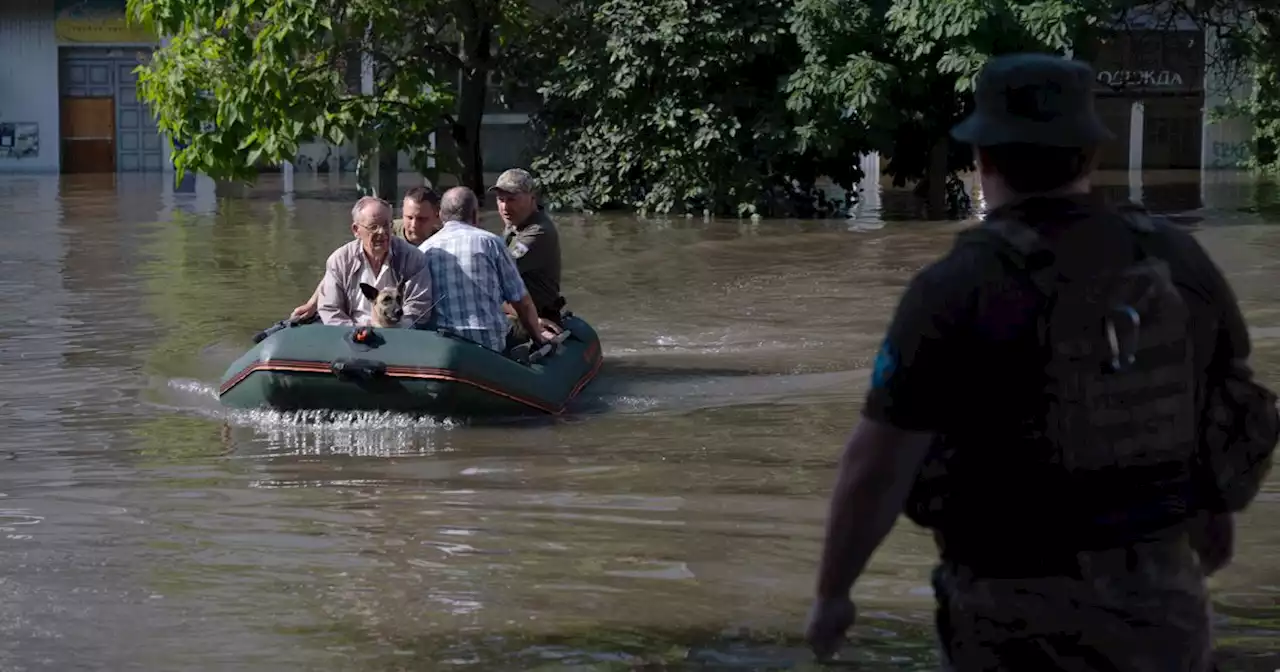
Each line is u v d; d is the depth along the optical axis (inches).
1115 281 105.7
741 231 759.1
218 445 294.7
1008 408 106.0
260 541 218.8
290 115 855.1
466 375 315.9
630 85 840.3
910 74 850.1
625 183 879.1
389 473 267.4
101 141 1424.7
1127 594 105.7
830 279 566.6
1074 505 105.9
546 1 976.9
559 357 351.3
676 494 248.2
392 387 315.6
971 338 105.7
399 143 888.9
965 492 107.8
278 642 173.8
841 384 361.7
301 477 264.2
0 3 1398.9
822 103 825.5
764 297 520.7
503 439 300.8
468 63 919.0
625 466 272.1
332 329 324.5
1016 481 106.3
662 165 861.8
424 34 897.5
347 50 884.6
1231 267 575.2
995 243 106.4
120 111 1424.7
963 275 106.3
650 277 577.6
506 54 928.9
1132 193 1026.1
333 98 878.4
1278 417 112.0
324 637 174.9
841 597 112.2
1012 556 107.0
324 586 195.3
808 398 343.6
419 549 213.9
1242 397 110.0
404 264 338.0
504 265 342.6
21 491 251.9
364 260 341.1
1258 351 385.1
